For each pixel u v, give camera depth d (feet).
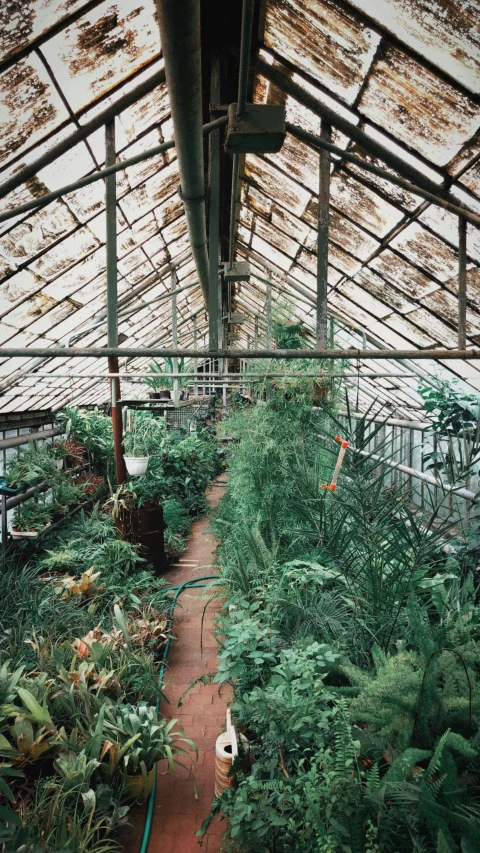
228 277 14.66
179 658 13.97
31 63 6.05
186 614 16.57
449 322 10.38
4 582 14.38
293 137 8.29
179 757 10.28
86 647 11.37
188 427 40.04
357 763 6.07
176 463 28.35
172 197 11.40
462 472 11.75
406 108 6.50
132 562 18.37
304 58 6.95
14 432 21.75
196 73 4.76
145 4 6.06
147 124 8.47
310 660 7.68
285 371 15.83
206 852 8.11
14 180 7.42
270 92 8.13
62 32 5.93
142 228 11.91
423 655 7.00
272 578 11.49
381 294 11.18
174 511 25.49
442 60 5.64
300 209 10.66
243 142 6.49
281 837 6.30
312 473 13.69
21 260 9.51
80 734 9.39
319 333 7.54
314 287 14.88
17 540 18.33
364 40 6.03
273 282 16.48
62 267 10.50
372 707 6.76
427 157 6.91
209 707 11.84
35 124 6.84
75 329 14.16
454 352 7.45
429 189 7.30
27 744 8.34
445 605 8.75
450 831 5.60
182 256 15.35
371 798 5.53
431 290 9.72
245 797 6.48
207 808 9.03
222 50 7.77
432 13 5.23
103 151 8.26
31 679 10.23
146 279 15.53
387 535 8.77
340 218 9.60
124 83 7.10
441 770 5.88
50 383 19.16
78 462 24.07
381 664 7.61
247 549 13.80
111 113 7.11
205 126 6.69
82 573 16.15
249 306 24.81
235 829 6.21
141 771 9.01
